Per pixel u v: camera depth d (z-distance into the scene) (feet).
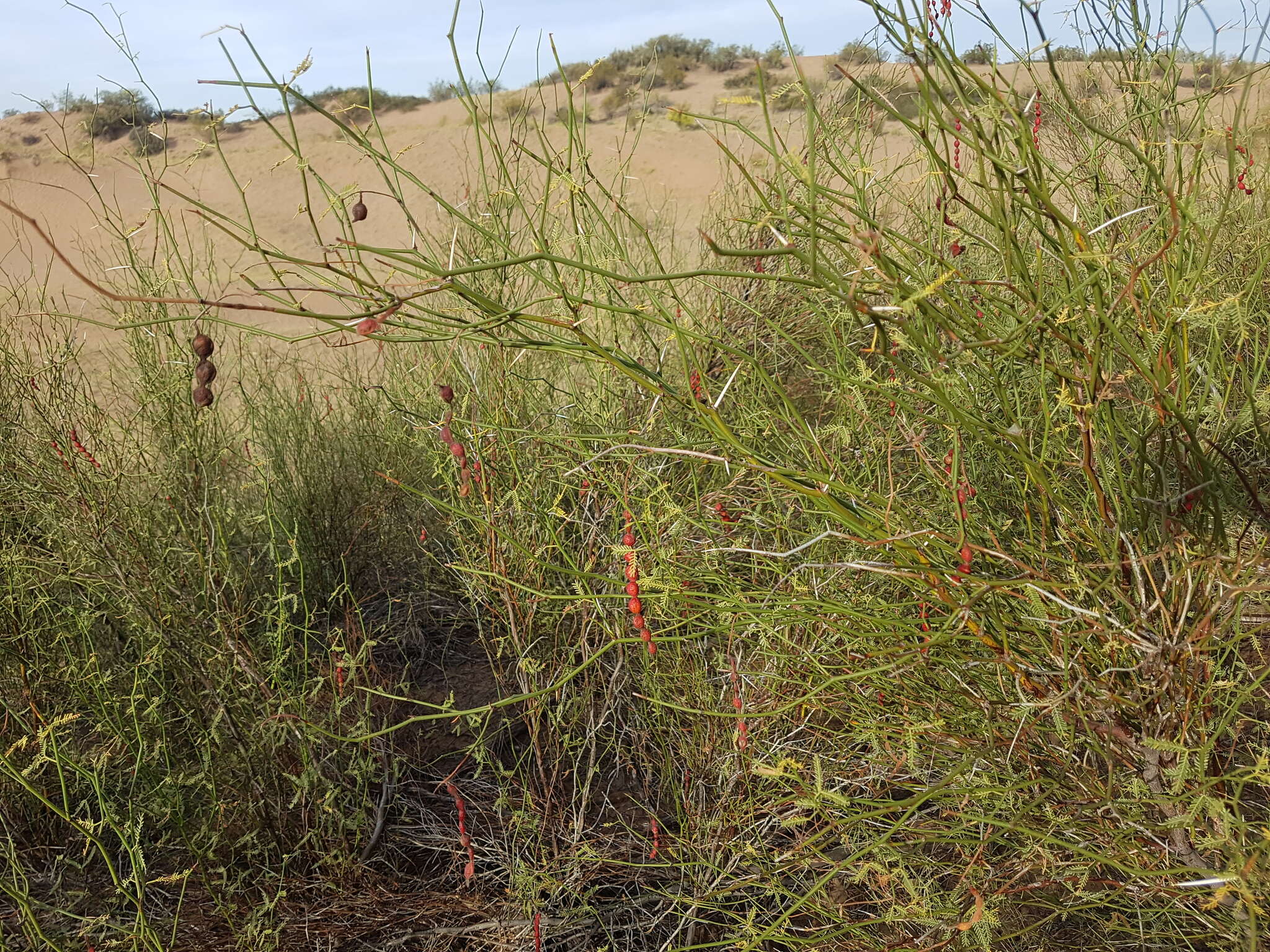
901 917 4.68
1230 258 6.84
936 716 5.23
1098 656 4.85
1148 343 4.46
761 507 7.23
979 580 4.38
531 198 8.96
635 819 7.52
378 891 6.63
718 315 8.82
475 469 7.44
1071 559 5.07
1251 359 6.15
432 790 7.88
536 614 7.63
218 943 5.98
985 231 8.48
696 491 6.60
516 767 7.76
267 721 6.49
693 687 7.09
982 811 5.16
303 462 11.30
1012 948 5.38
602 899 6.73
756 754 6.53
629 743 8.16
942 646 4.94
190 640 6.74
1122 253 4.90
